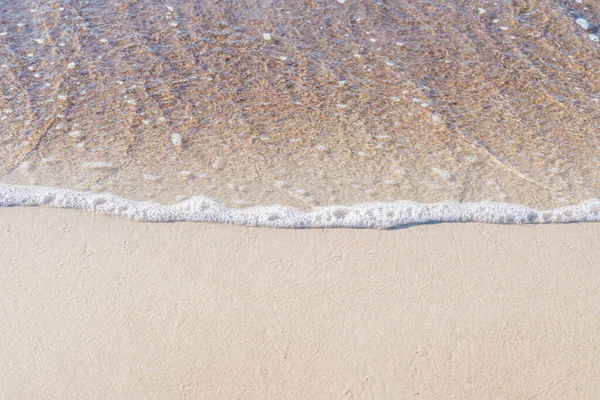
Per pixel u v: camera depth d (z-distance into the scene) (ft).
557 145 9.90
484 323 7.04
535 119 10.48
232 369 6.54
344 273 7.64
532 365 6.59
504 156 9.68
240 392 6.33
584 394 6.32
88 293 7.33
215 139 10.06
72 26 12.63
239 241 8.09
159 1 13.33
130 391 6.32
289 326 6.99
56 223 8.29
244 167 9.49
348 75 11.58
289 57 12.00
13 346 6.73
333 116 10.59
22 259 7.74
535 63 11.83
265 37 12.49
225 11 13.14
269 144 9.96
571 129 10.24
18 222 8.28
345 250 7.97
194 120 10.45
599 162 9.52
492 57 11.99
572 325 7.02
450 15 13.08
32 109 10.55
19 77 11.29
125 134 10.11
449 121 10.47
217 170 9.41
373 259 7.84
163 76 11.45
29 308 7.14
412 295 7.36
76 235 8.11
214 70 11.64
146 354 6.67
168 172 9.34
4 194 8.71
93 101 10.80
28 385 6.36
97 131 10.14
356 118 10.55
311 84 11.33
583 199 8.80
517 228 8.33
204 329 6.94
